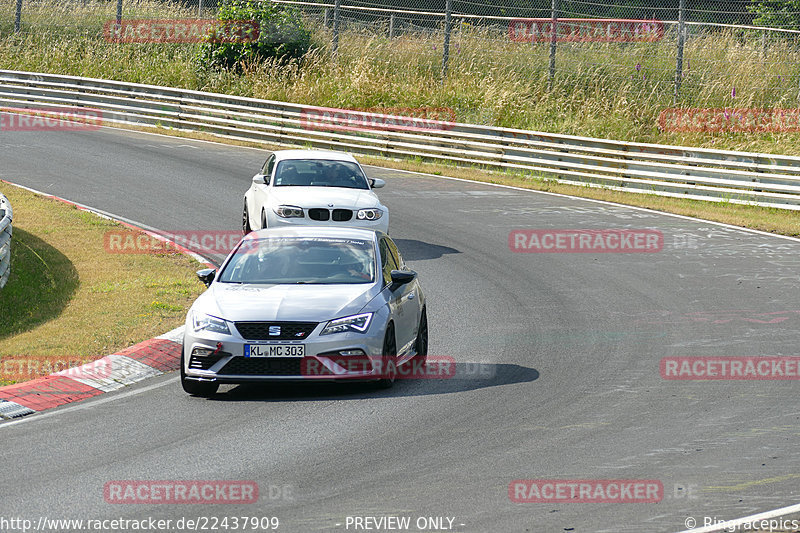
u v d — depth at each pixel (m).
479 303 52.94
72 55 135.75
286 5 130.88
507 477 27.30
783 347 44.16
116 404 35.34
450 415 33.75
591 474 27.59
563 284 57.69
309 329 35.53
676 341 45.25
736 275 60.44
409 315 39.91
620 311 51.31
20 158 93.94
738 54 114.94
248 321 35.50
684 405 35.12
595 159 93.69
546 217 78.62
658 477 27.36
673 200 88.62
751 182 85.94
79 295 52.09
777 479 27.17
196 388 36.34
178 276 56.50
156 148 103.44
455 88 116.50
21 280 54.56
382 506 24.95
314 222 59.97
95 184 84.38
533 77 118.81
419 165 101.19
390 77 122.00
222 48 127.75
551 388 37.44
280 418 33.38
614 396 36.31
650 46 118.06
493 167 100.88
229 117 113.00
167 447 30.06
